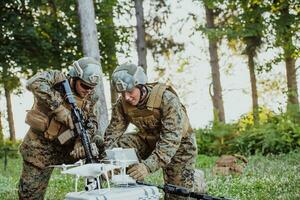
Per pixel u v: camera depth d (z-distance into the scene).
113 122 5.35
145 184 4.56
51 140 5.81
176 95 5.09
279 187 8.73
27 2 20.25
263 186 8.95
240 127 17.69
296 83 22.14
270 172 10.81
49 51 20.75
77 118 5.45
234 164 11.18
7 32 19.78
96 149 5.38
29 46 20.28
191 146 5.57
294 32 19.91
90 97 5.73
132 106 5.07
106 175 4.28
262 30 20.02
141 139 5.37
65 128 5.67
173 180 5.64
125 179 4.41
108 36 22.25
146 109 5.04
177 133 4.99
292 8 20.20
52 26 21.16
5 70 20.00
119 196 4.17
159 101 5.00
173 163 5.59
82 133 5.41
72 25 21.16
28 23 20.02
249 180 9.62
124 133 5.48
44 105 5.71
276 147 15.24
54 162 5.98
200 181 6.94
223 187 9.05
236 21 20.89
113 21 22.69
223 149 16.73
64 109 5.51
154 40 27.95
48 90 5.46
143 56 22.56
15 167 15.72
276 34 19.84
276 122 16.59
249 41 23.38
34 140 5.88
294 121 16.52
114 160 4.43
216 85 25.61
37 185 6.08
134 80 4.83
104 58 22.50
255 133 16.05
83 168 4.27
